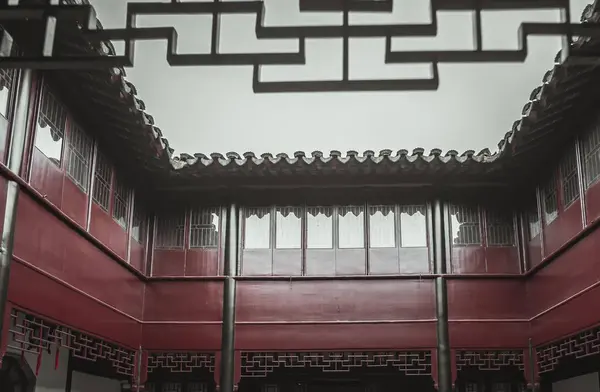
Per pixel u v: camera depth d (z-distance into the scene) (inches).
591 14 320.2
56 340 400.5
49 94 394.9
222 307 551.5
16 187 343.0
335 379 613.3
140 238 560.1
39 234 371.6
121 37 203.3
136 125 444.8
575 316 449.1
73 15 202.2
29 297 358.3
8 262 331.3
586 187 438.9
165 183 557.0
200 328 547.8
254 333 544.1
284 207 573.9
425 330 539.5
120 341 499.8
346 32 199.8
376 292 549.6
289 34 201.2
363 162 518.9
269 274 557.6
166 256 568.4
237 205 571.8
